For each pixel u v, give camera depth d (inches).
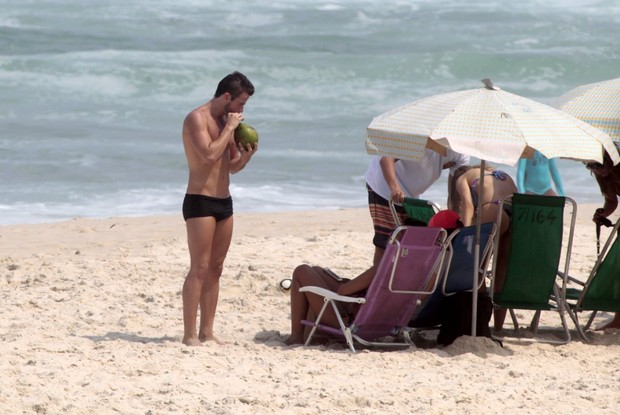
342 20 5187.0
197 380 863.1
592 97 1092.5
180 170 2544.3
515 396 834.8
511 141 920.3
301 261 1525.6
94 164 2564.0
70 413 762.8
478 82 4114.2
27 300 1223.5
